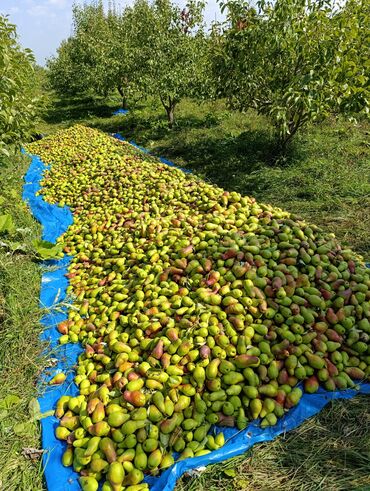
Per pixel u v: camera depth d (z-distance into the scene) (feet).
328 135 37.99
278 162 32.96
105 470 10.12
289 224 16.48
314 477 9.84
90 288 17.53
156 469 10.09
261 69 30.68
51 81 108.27
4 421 11.62
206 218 18.37
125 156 35.70
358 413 11.39
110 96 81.82
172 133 47.93
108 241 20.63
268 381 11.76
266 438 10.75
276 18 27.43
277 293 13.14
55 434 11.27
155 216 21.58
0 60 20.43
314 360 12.05
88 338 14.46
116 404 11.23
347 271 14.69
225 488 9.77
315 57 26.32
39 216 27.02
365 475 9.72
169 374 11.65
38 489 10.03
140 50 49.32
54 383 13.01
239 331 12.51
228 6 31.65
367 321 13.21
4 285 17.07
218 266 14.48
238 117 49.08
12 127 25.55
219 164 35.94
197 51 47.83
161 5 50.24
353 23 25.79
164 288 14.69
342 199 25.38
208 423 11.08
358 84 26.25
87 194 28.53
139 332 13.17
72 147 42.68
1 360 13.64
